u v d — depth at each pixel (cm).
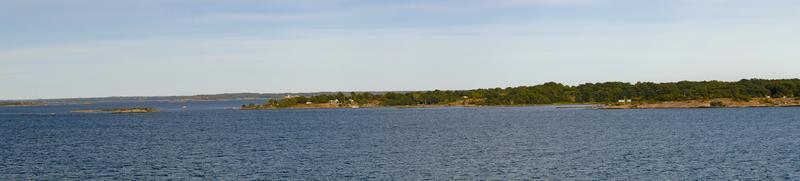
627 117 18050
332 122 17288
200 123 17600
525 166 6650
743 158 7075
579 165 6681
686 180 5700
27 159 7725
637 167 6475
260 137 11194
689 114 19338
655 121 15500
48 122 19262
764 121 14588
